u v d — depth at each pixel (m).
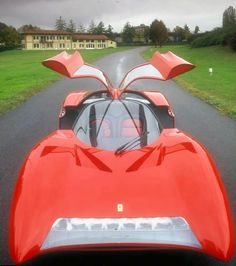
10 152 7.11
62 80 22.56
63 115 6.50
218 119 10.15
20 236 3.01
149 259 3.65
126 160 3.79
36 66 39.94
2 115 10.87
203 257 3.68
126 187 3.36
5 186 5.45
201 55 55.06
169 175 3.54
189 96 15.09
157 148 4.05
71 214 3.11
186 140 4.23
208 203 3.21
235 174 5.92
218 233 3.04
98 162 3.76
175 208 3.16
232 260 3.63
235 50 54.41
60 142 4.18
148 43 160.12
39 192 3.30
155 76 5.86
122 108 4.87
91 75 6.09
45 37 145.25
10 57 76.69
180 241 3.06
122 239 3.04
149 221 3.09
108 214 3.10
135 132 4.57
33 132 8.69
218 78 23.34
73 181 3.44
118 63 42.53
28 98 14.59
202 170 3.60
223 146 7.48
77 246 3.03
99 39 155.75
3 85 20.55
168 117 6.47
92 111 4.89
